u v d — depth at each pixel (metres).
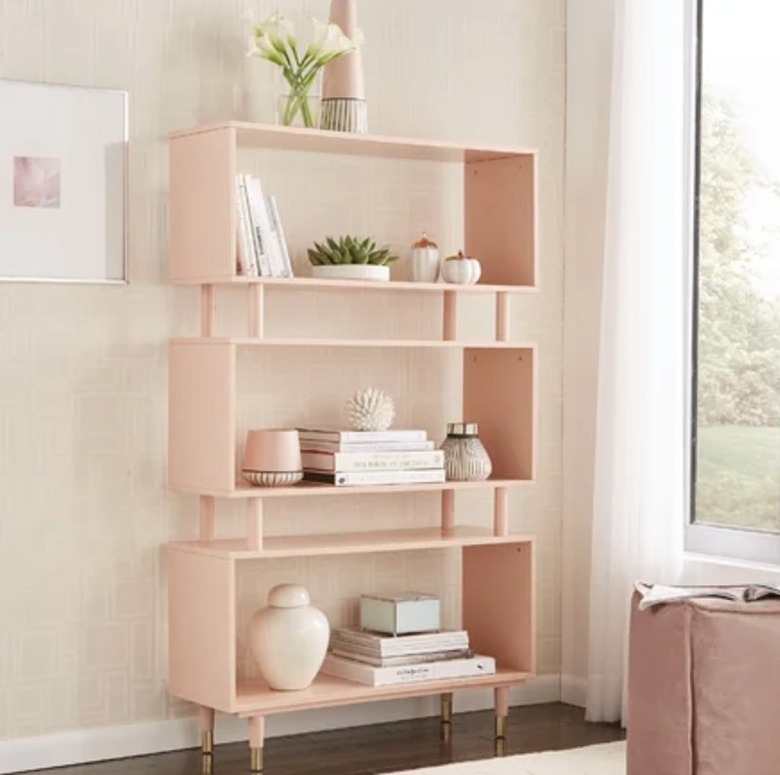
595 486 6.77
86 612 6.28
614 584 6.69
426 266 6.57
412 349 6.79
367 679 6.34
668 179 6.60
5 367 6.16
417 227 6.79
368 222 6.71
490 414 6.75
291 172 6.57
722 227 6.63
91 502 6.28
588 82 6.97
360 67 6.43
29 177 6.18
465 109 6.88
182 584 6.30
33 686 6.21
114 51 6.29
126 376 6.32
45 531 6.22
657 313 6.60
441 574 6.85
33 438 6.20
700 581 6.56
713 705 4.89
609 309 6.71
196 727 6.43
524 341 6.98
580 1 6.99
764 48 6.51
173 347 6.32
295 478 6.26
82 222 6.25
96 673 6.30
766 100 6.50
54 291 6.22
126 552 6.33
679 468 6.59
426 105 6.82
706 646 4.89
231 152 6.09
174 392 6.32
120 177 6.29
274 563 6.55
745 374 6.57
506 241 6.71
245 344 6.15
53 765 6.23
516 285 6.67
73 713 6.27
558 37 7.02
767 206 6.50
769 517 6.50
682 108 6.62
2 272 6.14
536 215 6.62
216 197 6.14
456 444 6.55
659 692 4.96
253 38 6.46
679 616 4.92
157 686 6.38
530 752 6.38
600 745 6.44
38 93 6.18
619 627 6.69
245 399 6.51
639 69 6.61
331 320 6.64
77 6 6.23
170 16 6.38
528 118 6.99
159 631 6.38
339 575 6.67
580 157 6.99
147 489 6.36
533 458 6.61
